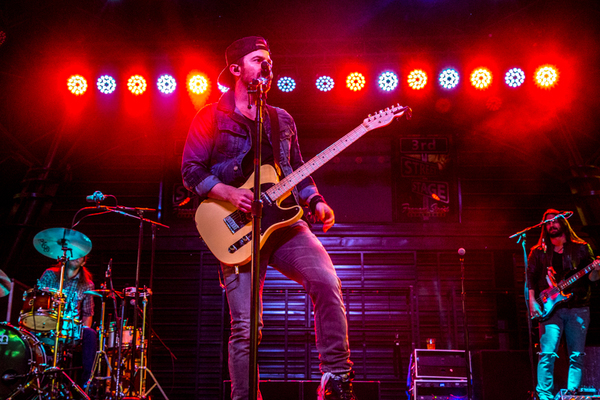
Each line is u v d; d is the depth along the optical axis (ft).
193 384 23.54
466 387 18.26
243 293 7.47
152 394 23.38
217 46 24.26
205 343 23.93
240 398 7.10
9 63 22.88
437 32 23.90
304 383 18.49
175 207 25.12
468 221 24.71
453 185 24.99
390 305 24.18
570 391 15.94
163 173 25.38
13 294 19.48
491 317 24.02
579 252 16.80
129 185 25.68
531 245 24.53
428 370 18.49
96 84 23.41
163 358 23.84
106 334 19.79
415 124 25.21
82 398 17.79
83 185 25.55
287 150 8.33
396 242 24.59
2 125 23.34
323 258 7.40
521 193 25.12
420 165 25.14
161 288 24.70
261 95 7.27
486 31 23.53
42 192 23.95
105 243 24.94
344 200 24.97
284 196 7.80
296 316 24.07
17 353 15.53
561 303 16.56
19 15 21.61
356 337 23.77
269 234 7.44
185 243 24.73
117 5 22.99
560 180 24.47
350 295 24.39
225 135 8.09
